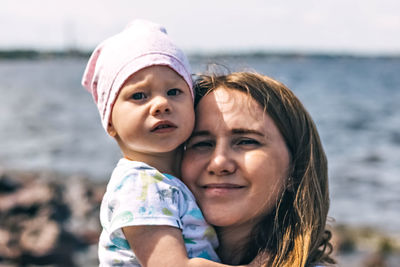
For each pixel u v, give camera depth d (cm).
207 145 219
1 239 807
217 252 226
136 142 206
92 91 228
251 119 214
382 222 1109
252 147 213
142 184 197
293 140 226
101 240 213
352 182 1520
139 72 204
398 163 1800
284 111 226
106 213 205
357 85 5956
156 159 215
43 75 12019
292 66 12562
